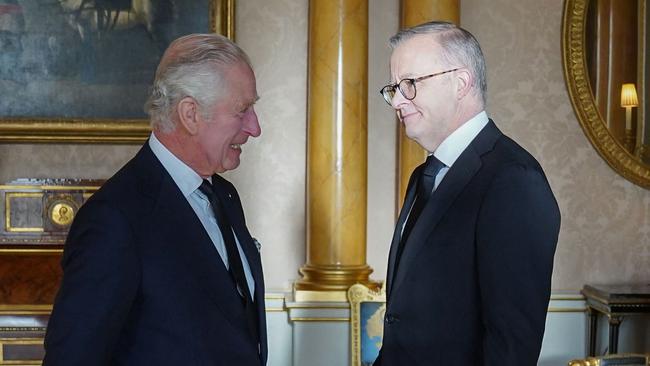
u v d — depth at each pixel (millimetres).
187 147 2230
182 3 5285
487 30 5410
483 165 2377
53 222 4957
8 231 4945
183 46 2193
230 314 2203
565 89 5445
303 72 5359
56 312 1987
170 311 2119
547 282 2270
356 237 5207
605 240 5508
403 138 5223
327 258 5191
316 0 5152
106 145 5320
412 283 2412
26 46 5242
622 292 5113
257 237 5406
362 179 5199
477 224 2314
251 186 5383
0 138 5211
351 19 5125
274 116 5359
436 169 2504
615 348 5090
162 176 2209
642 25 5344
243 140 2283
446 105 2422
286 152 5379
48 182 4977
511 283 2227
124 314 2055
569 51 5363
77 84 5273
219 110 2180
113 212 2070
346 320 5172
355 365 4789
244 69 2213
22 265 4891
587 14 5355
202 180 2320
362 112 5168
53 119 5230
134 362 2105
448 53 2402
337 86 5133
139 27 5285
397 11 5371
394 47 2488
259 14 5332
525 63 5426
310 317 5164
